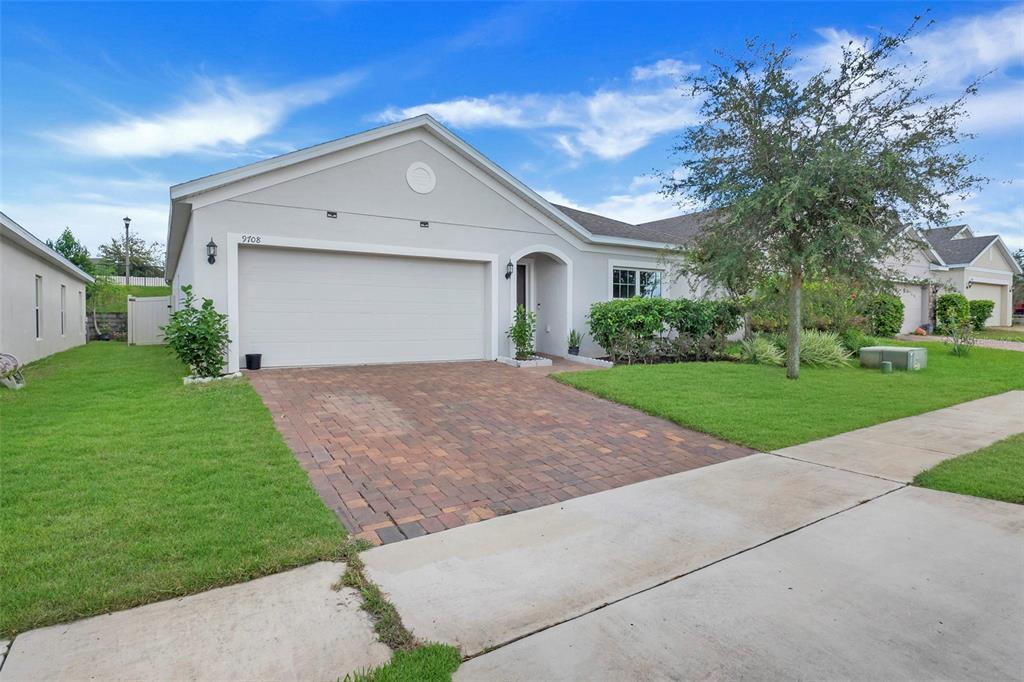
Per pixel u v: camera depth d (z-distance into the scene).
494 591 3.04
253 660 2.42
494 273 12.17
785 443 6.23
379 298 11.02
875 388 9.60
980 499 4.55
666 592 3.05
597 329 12.53
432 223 11.30
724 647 2.55
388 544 3.64
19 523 3.66
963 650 2.54
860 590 3.08
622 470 5.34
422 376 9.70
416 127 10.87
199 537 3.52
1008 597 3.01
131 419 6.33
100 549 3.34
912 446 6.20
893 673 2.38
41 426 6.01
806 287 11.62
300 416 6.77
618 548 3.61
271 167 9.56
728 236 9.76
